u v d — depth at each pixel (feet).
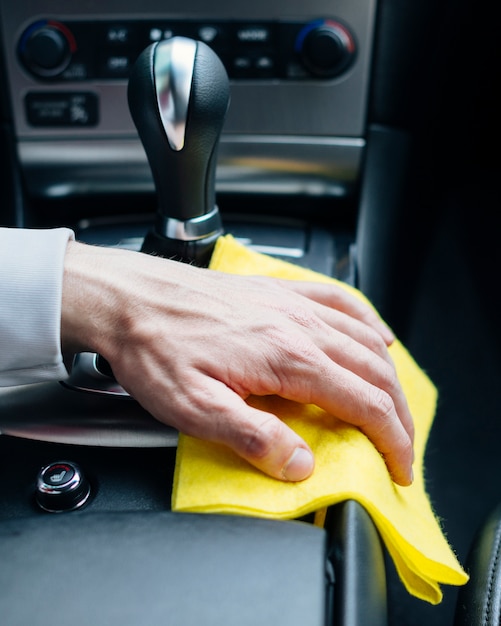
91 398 1.61
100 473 1.51
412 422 1.63
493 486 3.08
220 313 1.52
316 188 2.56
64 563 1.08
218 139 1.82
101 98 2.46
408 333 3.59
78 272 1.57
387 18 2.34
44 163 2.54
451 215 4.17
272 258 2.14
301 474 1.33
